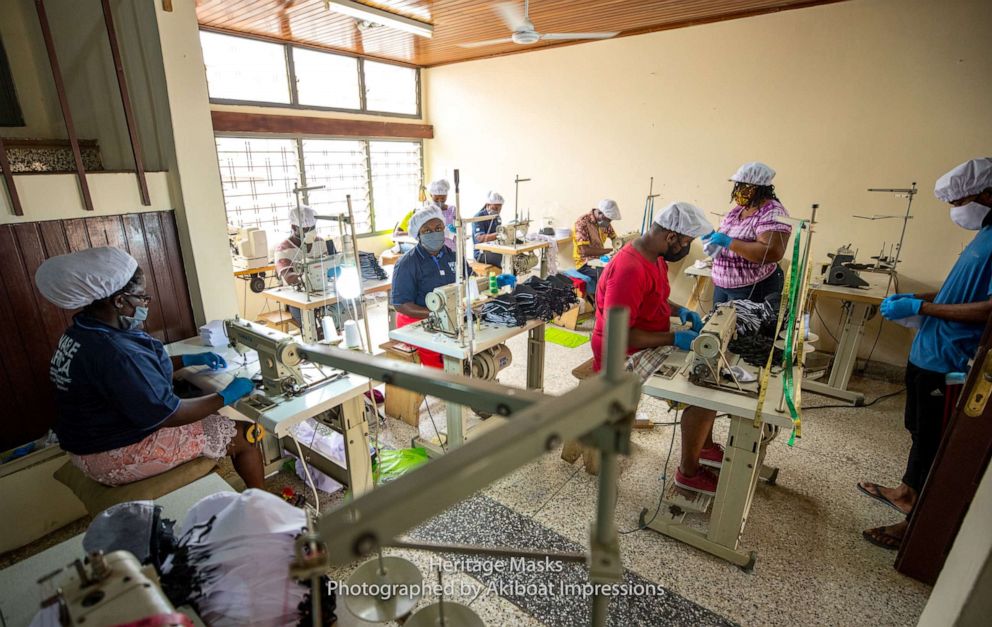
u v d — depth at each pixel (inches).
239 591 39.6
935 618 53.6
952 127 136.0
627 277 81.6
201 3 147.8
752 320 90.2
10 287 83.0
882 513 91.4
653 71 185.8
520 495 96.0
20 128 105.8
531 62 217.6
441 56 231.5
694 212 78.8
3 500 78.5
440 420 126.8
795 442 115.1
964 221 90.3
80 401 64.8
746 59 165.0
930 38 134.6
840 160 154.5
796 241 70.8
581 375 104.7
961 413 67.2
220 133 187.5
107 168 106.1
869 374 156.5
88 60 98.6
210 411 71.6
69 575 34.7
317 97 215.0
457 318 96.4
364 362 33.3
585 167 213.8
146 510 46.6
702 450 92.3
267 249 174.2
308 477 81.0
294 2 147.6
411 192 267.7
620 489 97.6
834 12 146.6
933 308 78.5
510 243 186.7
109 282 65.3
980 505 51.6
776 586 75.2
